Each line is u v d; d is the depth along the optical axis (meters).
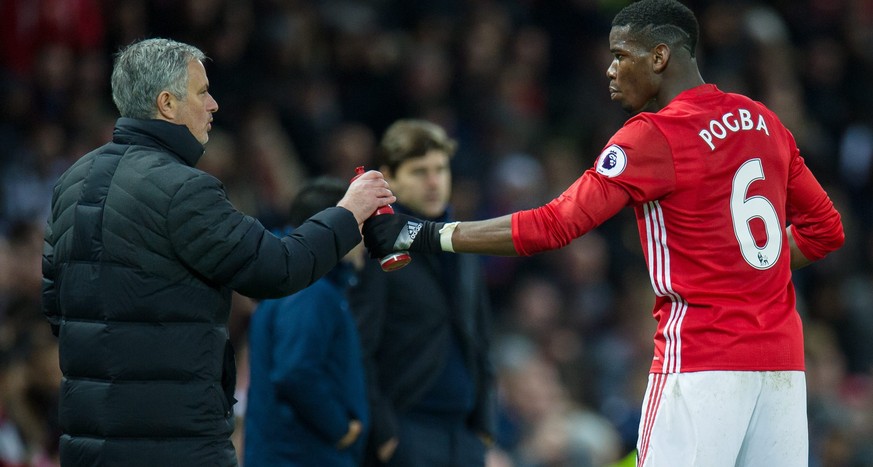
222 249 14.61
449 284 20.98
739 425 14.82
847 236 46.09
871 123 49.94
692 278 14.99
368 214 15.97
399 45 43.34
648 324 39.25
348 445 19.66
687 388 14.85
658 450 14.98
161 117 15.33
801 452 15.20
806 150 46.34
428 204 20.83
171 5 37.97
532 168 42.88
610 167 14.90
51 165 34.62
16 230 32.06
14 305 26.34
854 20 51.22
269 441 19.53
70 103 36.16
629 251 43.31
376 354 20.62
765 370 14.88
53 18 35.91
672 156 14.88
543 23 47.94
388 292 20.52
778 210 15.35
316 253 15.23
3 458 23.80
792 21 50.66
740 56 46.75
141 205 14.74
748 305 14.95
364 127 42.00
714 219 14.91
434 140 20.81
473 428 21.78
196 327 14.86
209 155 35.44
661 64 15.41
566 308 40.78
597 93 46.94
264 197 36.78
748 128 15.27
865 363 43.09
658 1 15.57
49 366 25.00
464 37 44.03
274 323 19.70
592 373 39.19
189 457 14.70
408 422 20.69
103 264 14.78
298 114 39.41
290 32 39.84
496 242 15.15
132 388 14.65
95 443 14.73
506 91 44.47
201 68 15.66
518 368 34.00
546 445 31.48
